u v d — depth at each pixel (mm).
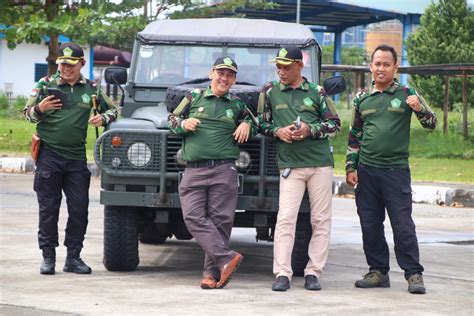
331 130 10305
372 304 9695
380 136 10461
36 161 10852
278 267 10305
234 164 10352
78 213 10945
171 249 13570
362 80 35188
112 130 10617
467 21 54594
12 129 33406
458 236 15836
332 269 12047
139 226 12109
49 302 9242
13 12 24891
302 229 10914
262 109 10422
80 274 10977
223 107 10266
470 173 25375
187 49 12172
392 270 12172
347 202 20344
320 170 10367
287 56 10227
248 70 12047
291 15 69688
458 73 34438
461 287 10984
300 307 9367
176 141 10625
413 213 19078
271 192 10656
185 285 10414
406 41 57469
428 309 9547
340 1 66188
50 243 10914
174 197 10586
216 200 10273
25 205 17594
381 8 67500
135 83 12031
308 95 10352
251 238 15086
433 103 52000
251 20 12688
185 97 10367
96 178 23094
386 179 10531
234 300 9594
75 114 10750
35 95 10766
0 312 8758
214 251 10148
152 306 9172
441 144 32219
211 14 37719
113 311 8891
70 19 24047
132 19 25875
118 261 11086
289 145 10289
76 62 10664
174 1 34938
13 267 11273
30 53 56531
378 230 10734
